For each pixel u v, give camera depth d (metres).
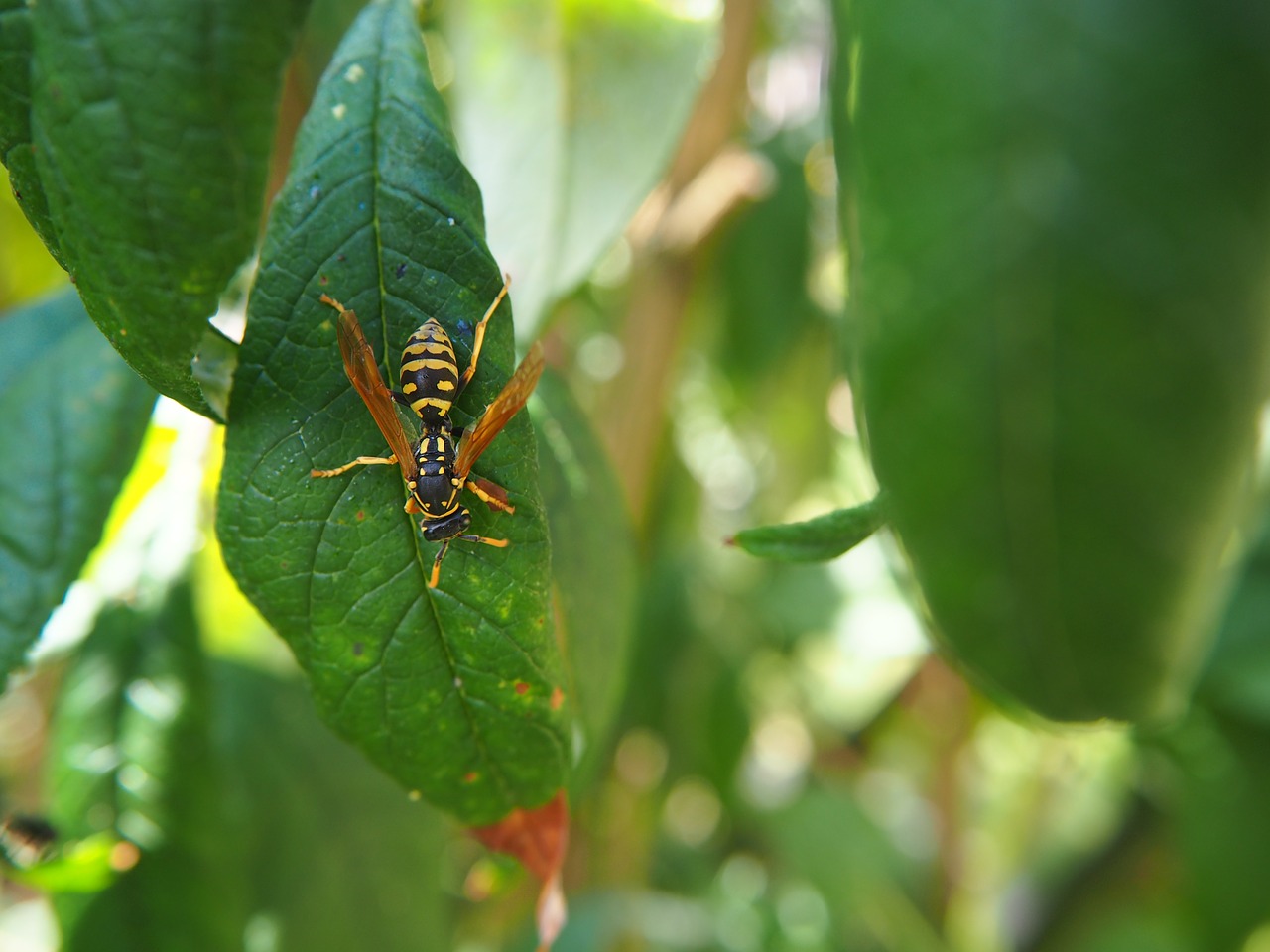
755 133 0.22
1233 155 0.05
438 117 0.09
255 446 0.09
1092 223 0.05
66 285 0.12
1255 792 0.19
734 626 0.24
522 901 0.21
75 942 0.13
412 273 0.08
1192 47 0.05
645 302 0.19
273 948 0.15
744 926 0.24
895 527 0.05
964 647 0.05
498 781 0.09
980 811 0.31
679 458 0.24
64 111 0.07
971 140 0.05
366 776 0.16
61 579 0.11
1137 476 0.05
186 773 0.14
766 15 0.21
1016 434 0.05
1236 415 0.05
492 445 0.09
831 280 0.22
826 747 0.29
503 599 0.09
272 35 0.07
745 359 0.22
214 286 0.08
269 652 0.16
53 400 0.11
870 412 0.05
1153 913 0.25
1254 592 0.19
